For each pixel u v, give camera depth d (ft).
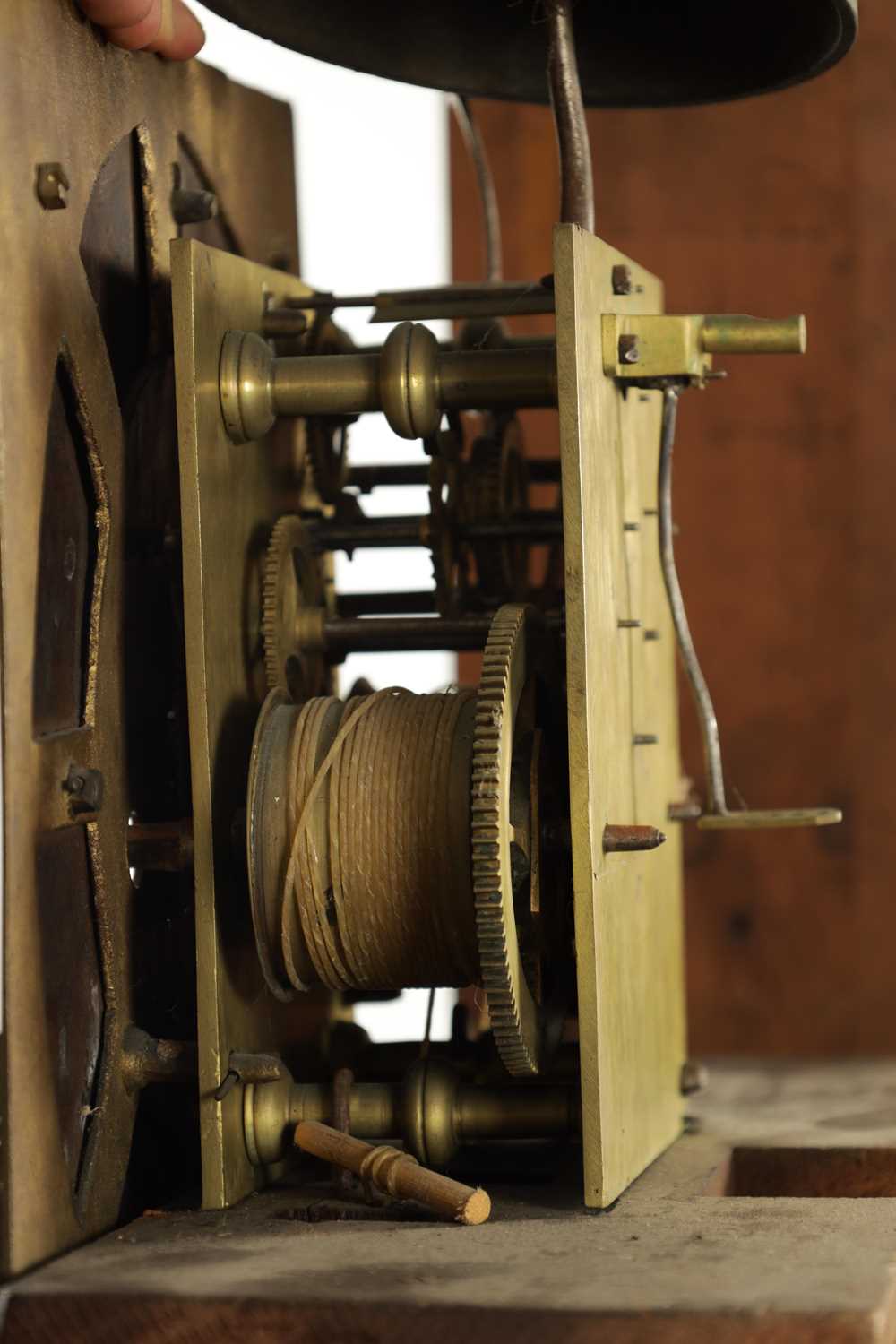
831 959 22.21
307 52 14.98
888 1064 19.34
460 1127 12.98
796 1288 10.21
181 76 14.80
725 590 22.18
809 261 21.99
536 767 12.59
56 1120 11.74
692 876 22.45
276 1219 12.38
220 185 15.66
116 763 12.96
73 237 12.46
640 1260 10.92
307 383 13.43
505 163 22.36
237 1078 12.74
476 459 15.61
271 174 16.83
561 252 12.13
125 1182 12.80
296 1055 14.61
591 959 12.12
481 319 16.05
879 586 21.95
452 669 25.40
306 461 15.58
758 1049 22.34
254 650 13.85
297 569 14.69
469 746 12.53
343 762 12.60
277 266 16.92
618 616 13.28
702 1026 22.45
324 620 14.56
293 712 13.08
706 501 22.18
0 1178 11.03
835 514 22.00
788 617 22.09
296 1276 10.76
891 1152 14.65
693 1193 12.89
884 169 21.84
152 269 14.14
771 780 22.18
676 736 16.01
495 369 13.41
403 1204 12.61
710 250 22.17
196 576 12.77
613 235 22.27
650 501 14.89
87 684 12.59
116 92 13.42
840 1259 10.84
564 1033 16.60
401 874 12.44
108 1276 10.93
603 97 15.88
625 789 13.38
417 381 13.32
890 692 21.95
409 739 12.64
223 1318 10.31
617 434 13.42
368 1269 10.88
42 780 11.66
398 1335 10.06
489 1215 12.21
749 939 22.38
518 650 12.48
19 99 11.62
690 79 15.62
